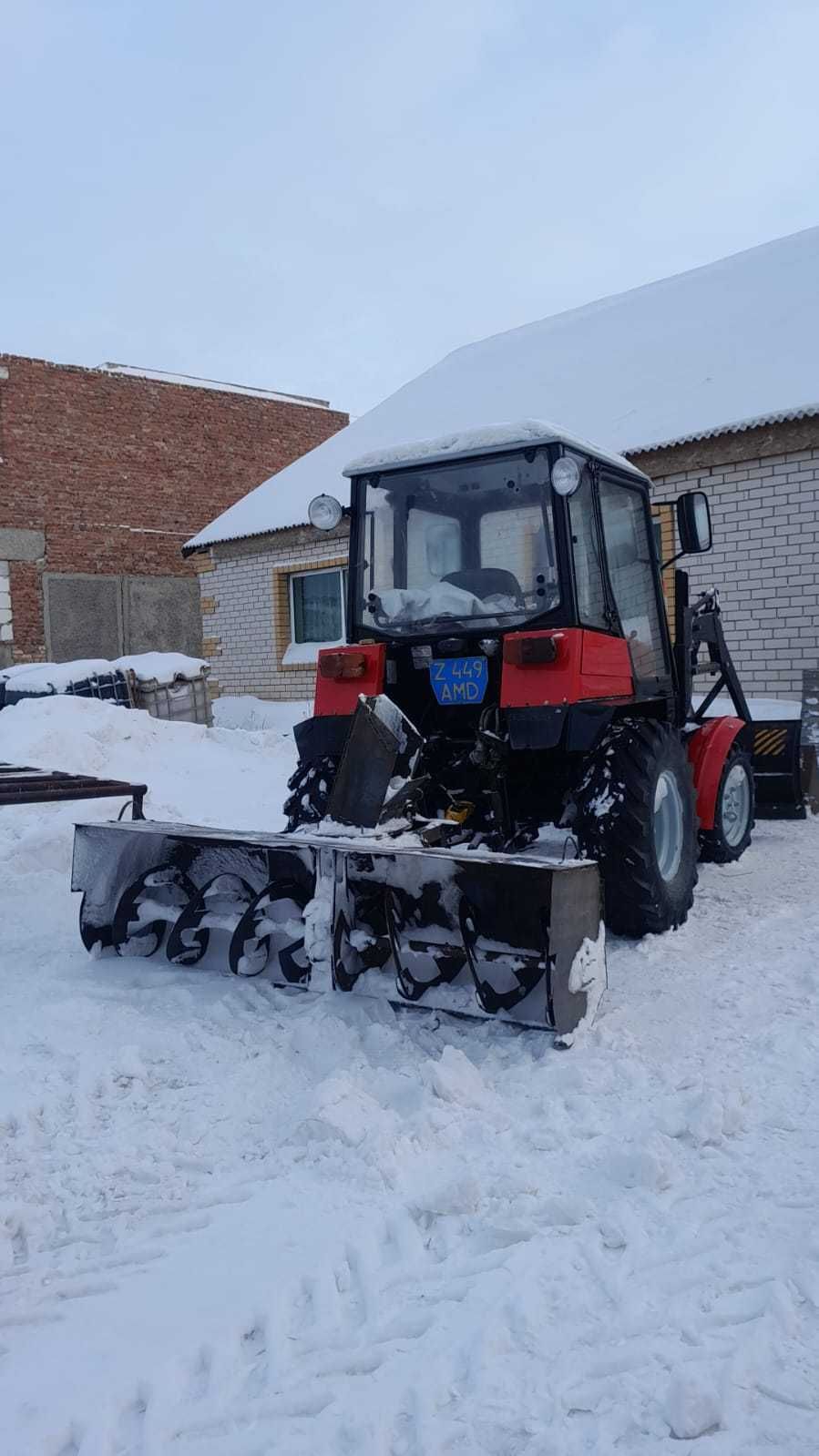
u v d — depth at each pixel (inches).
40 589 659.4
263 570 538.3
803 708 311.6
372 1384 70.5
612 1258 84.0
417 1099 110.8
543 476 170.9
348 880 137.0
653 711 199.5
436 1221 90.9
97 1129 108.4
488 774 169.5
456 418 464.4
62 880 214.1
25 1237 90.2
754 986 146.1
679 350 419.5
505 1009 128.9
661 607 205.8
